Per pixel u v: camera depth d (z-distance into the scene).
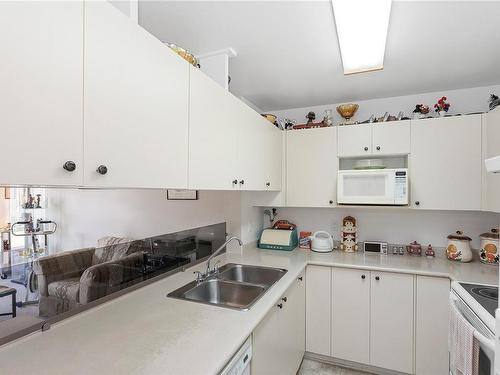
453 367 1.54
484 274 1.96
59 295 1.38
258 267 2.15
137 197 3.13
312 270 2.33
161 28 1.58
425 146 2.26
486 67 2.04
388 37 1.65
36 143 0.70
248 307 1.38
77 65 0.80
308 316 2.34
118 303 1.44
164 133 1.14
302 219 2.97
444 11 1.41
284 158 2.72
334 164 2.54
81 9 0.82
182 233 2.18
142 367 0.92
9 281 1.47
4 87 0.64
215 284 1.87
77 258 1.88
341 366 2.28
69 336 1.10
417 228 2.57
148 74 1.07
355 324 2.21
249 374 1.25
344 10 1.35
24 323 1.14
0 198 3.58
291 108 3.04
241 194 2.55
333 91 2.54
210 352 1.00
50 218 3.78
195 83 1.35
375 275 2.16
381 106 2.71
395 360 2.10
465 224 2.43
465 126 2.16
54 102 0.74
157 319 1.26
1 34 0.63
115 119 0.92
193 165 1.33
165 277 1.88
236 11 1.44
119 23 0.95
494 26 1.53
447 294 1.98
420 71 2.12
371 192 2.37
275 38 1.69
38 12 0.71
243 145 1.87
